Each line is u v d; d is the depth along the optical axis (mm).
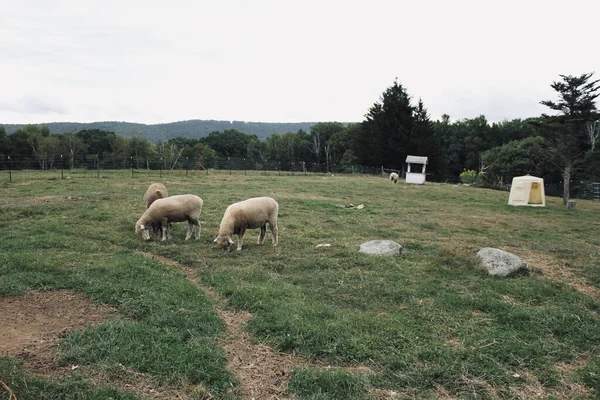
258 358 5383
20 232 11336
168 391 4508
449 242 12219
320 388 4660
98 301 6648
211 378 4762
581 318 6820
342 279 8359
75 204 16062
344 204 20094
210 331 5875
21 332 5547
